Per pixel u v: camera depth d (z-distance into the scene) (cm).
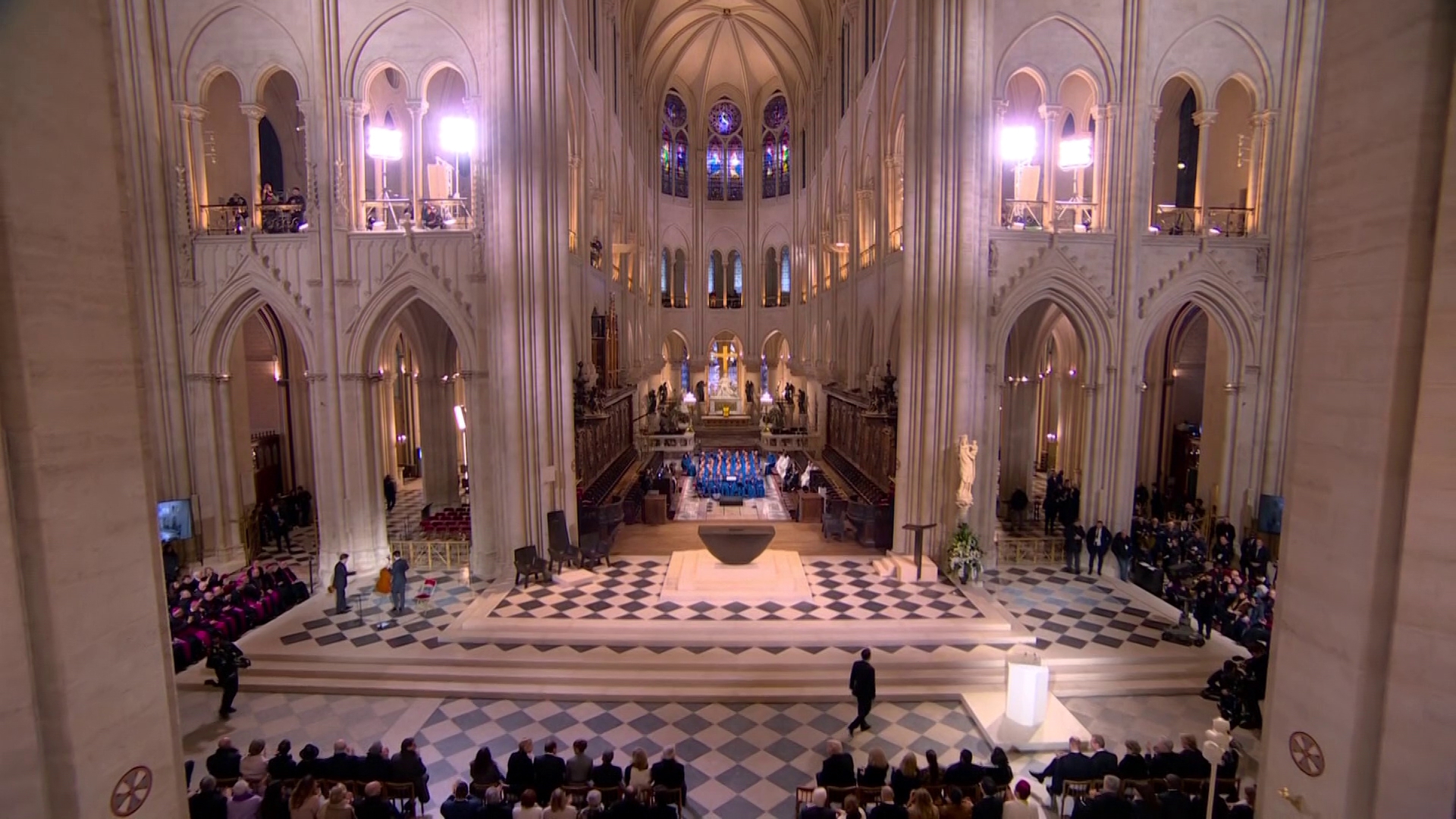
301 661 1411
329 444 1877
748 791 1059
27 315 457
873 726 1234
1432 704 468
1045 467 3284
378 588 1642
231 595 1580
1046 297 1931
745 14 4403
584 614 1598
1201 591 1583
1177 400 2661
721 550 1838
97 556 508
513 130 1803
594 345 2838
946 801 853
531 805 845
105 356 514
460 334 1869
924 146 1884
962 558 1797
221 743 991
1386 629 486
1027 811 826
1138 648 1459
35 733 475
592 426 2564
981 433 1919
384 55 1862
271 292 1870
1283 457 1992
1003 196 2586
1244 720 1185
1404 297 466
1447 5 444
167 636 570
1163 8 1903
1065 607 1678
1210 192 2427
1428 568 465
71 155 488
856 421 2991
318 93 1834
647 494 2523
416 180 1917
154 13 1820
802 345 4684
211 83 1978
